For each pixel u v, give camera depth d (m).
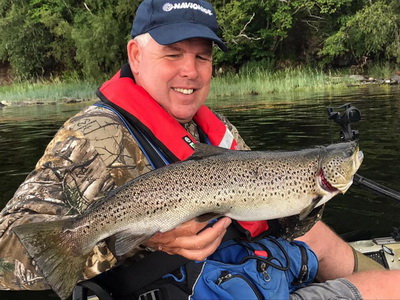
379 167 1.86
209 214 0.62
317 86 6.67
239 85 6.74
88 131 0.65
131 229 0.58
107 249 0.61
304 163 0.68
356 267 0.92
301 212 0.69
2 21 9.66
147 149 0.67
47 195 0.59
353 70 8.70
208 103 5.12
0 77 10.55
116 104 0.68
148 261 0.65
